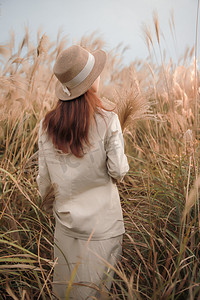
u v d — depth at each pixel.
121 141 1.58
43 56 2.79
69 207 1.62
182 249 1.43
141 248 1.98
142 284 1.70
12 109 2.95
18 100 2.94
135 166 3.22
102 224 1.60
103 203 1.60
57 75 1.52
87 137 1.52
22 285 1.85
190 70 3.12
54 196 1.72
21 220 2.33
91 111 1.52
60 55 1.54
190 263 1.57
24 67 2.91
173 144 3.07
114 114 1.58
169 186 2.30
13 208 2.33
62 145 1.55
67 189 1.61
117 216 1.67
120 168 1.55
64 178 1.61
